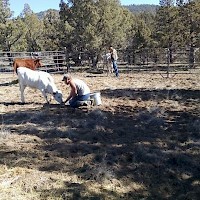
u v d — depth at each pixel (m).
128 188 5.37
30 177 5.55
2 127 8.28
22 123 8.73
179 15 29.91
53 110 9.88
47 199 4.94
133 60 26.75
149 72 21.58
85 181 5.51
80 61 28.36
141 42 37.00
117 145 7.07
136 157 6.43
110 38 28.11
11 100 11.73
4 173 5.70
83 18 27.69
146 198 5.09
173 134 7.77
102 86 14.99
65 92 13.26
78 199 4.96
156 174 5.85
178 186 5.49
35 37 40.59
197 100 11.45
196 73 20.06
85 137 7.62
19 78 10.80
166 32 30.44
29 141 7.35
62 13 29.98
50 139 7.47
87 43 27.06
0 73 21.86
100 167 5.88
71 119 8.94
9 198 4.93
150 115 9.20
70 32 28.03
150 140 7.38
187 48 24.56
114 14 28.23
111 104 10.84
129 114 9.53
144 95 12.43
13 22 35.28
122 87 14.71
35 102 11.27
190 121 8.73
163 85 15.13
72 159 6.35
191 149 6.85
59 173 5.76
